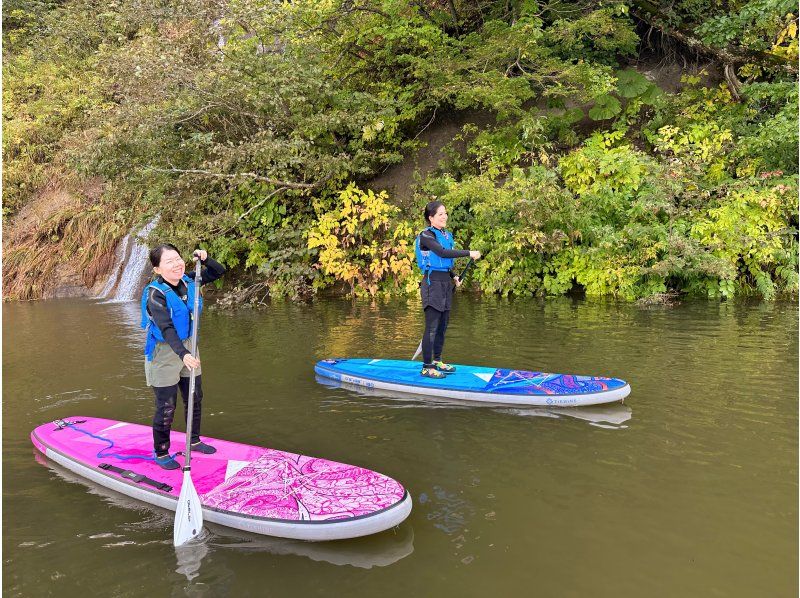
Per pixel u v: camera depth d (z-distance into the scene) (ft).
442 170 36.68
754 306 26.23
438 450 12.15
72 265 40.47
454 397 15.51
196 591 7.66
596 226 29.86
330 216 33.32
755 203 28.96
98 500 10.40
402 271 32.42
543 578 7.77
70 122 48.24
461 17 39.50
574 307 27.25
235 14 32.86
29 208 45.55
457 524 9.22
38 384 17.58
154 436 11.10
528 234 29.71
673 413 13.84
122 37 37.24
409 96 36.22
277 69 33.81
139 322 28.17
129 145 33.19
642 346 19.79
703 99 35.42
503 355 19.12
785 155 30.58
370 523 8.72
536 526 9.09
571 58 35.68
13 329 26.73
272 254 33.63
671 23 37.24
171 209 34.37
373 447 12.37
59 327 27.04
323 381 17.21
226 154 31.73
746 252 28.32
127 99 33.71
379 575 7.93
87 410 15.28
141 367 19.36
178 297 11.04
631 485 10.39
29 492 10.73
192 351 10.84
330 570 8.08
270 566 8.21
